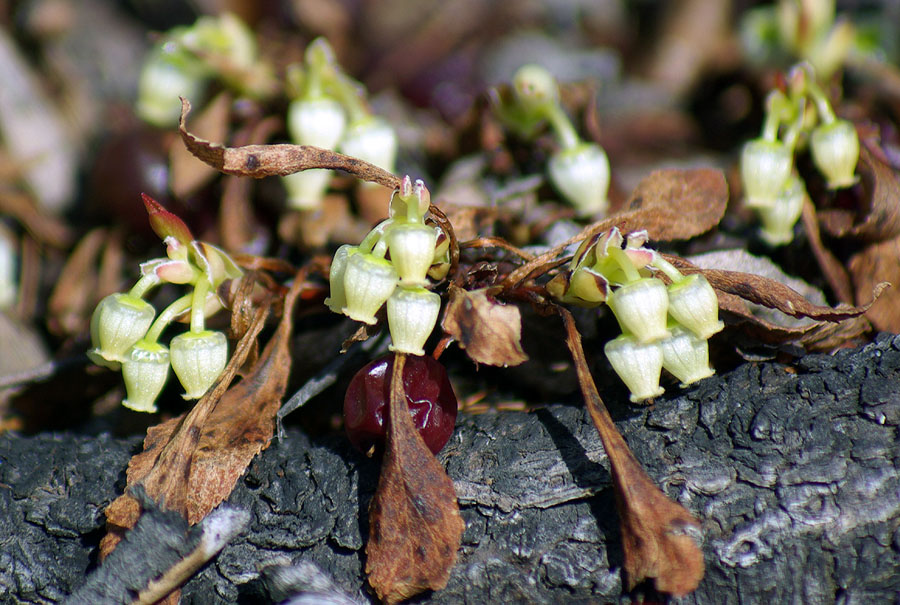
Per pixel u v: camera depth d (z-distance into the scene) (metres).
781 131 0.24
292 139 0.25
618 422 0.22
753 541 0.21
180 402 0.24
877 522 0.21
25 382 0.24
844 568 0.21
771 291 0.22
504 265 0.23
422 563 0.21
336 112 0.24
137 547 0.21
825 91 0.25
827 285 0.24
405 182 0.21
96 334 0.22
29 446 0.23
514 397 0.23
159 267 0.22
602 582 0.22
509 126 0.25
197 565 0.21
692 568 0.21
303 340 0.24
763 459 0.22
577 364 0.22
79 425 0.24
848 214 0.24
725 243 0.24
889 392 0.22
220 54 0.25
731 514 0.22
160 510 0.21
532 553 0.22
